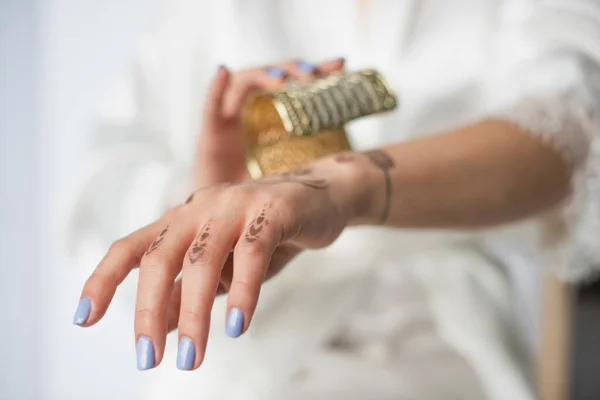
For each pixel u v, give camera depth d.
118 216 1.01
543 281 1.21
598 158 0.79
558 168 0.73
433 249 1.05
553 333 1.21
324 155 0.64
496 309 1.05
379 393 0.92
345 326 1.00
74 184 1.07
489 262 1.10
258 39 1.11
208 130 0.82
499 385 0.95
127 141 1.12
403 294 1.02
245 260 0.44
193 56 1.15
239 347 0.97
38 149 1.83
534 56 0.88
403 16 1.07
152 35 1.22
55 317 1.87
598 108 0.81
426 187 0.63
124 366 1.77
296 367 0.95
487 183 0.67
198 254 0.45
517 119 0.73
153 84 1.17
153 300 0.45
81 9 1.75
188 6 1.15
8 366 1.90
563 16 0.90
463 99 1.07
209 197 0.49
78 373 1.84
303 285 1.00
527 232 1.02
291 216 0.48
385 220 0.61
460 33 1.06
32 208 1.86
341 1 1.09
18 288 1.89
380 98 0.63
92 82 1.77
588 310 1.94
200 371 0.97
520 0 1.00
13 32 1.78
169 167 1.03
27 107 1.82
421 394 0.92
